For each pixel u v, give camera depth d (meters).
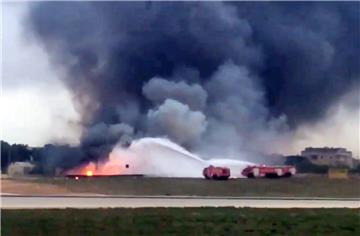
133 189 82.69
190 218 60.41
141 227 58.00
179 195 82.62
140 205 69.81
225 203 73.31
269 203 74.38
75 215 60.75
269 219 60.97
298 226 59.16
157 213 62.31
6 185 81.94
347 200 79.88
